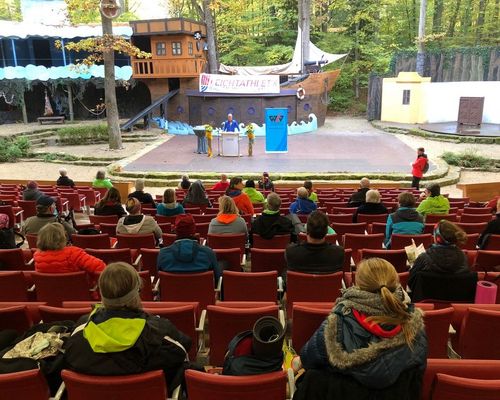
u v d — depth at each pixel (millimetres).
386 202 9641
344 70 36500
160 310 3172
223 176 10906
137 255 5492
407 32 39281
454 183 15250
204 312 3639
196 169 15938
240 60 38938
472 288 3576
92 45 20094
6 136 23078
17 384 2238
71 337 2305
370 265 2014
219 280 4363
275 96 24938
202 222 7348
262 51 39312
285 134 18844
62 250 4066
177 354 2377
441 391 2146
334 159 17391
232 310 3135
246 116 25062
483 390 2072
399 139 22766
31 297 4293
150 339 2252
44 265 4031
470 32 36875
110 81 20531
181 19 24672
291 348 3412
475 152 18266
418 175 13133
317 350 1951
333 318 1946
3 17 43969
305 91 26016
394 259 4809
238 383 2148
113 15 19438
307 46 29688
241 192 7770
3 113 29531
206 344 4020
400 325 1880
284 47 38031
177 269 4117
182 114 26781
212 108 25172
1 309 3070
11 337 2859
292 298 4039
